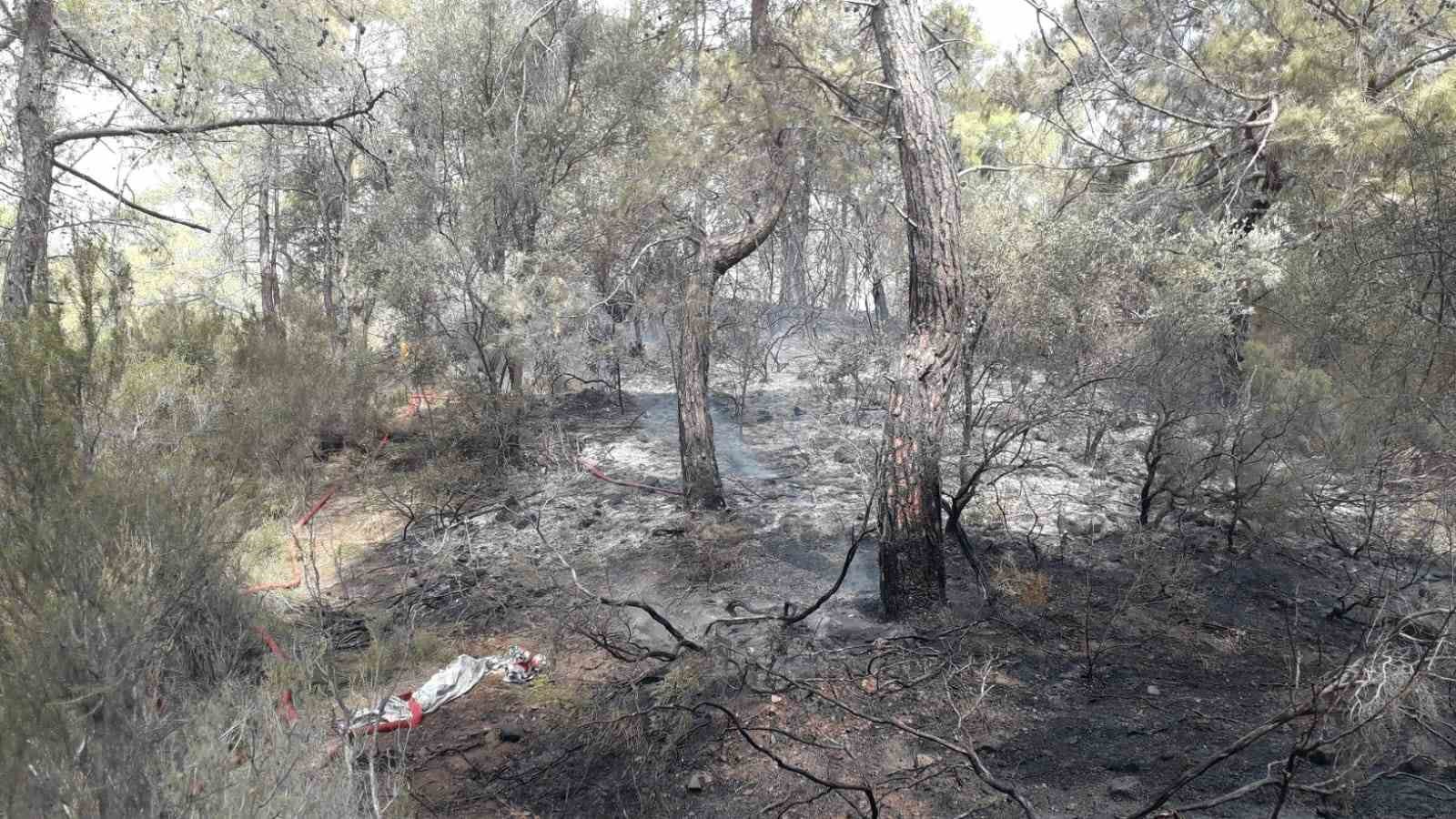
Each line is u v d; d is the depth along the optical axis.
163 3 9.76
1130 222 10.69
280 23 10.38
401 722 4.61
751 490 8.91
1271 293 9.84
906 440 5.66
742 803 3.83
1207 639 5.25
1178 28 12.55
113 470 4.14
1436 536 6.88
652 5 9.66
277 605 5.91
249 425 8.00
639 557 7.17
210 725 3.01
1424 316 7.86
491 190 10.45
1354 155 9.44
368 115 11.68
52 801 2.53
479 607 6.33
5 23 9.73
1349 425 6.86
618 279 9.52
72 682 2.91
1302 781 3.72
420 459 10.06
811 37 8.38
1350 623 5.45
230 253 20.19
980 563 6.61
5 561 3.32
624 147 10.48
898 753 4.15
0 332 4.37
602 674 5.22
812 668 5.03
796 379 13.83
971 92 13.19
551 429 10.98
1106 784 3.81
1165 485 7.14
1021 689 4.72
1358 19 10.16
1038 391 8.98
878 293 12.77
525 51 10.69
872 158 8.33
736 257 8.45
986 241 9.21
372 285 11.44
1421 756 3.79
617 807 3.87
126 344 7.16
